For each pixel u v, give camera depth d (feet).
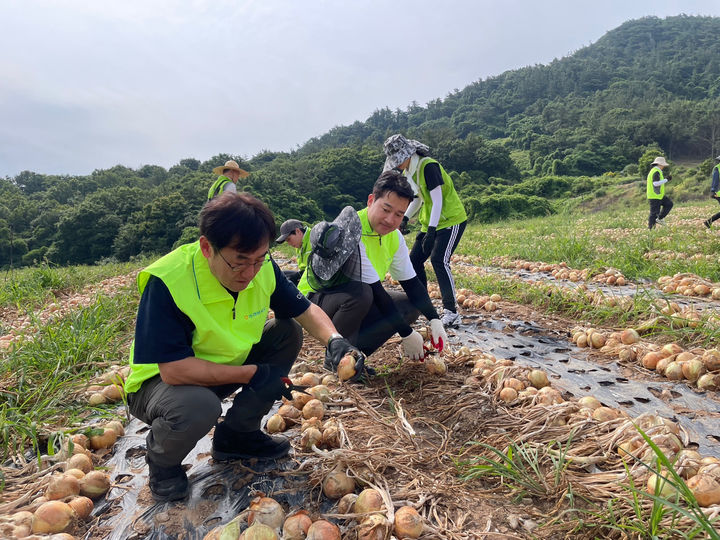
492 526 6.06
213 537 5.62
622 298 15.80
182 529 6.17
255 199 5.68
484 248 39.86
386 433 8.33
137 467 7.87
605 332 13.94
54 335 13.34
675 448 6.73
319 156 315.37
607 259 24.93
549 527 5.96
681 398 9.58
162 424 6.09
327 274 10.53
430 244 14.78
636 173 249.96
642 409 9.30
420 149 14.92
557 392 9.14
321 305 11.03
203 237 5.68
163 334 5.92
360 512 6.03
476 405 9.21
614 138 317.63
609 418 8.02
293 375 11.16
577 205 148.36
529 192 201.16
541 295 18.20
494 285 20.94
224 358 6.63
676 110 345.51
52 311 21.48
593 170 286.46
